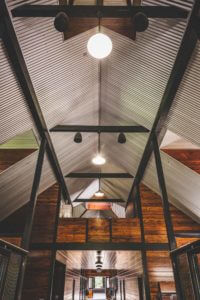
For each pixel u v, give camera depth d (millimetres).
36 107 4676
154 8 3262
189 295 3332
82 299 15477
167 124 5102
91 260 9867
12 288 3346
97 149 8109
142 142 6176
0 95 4051
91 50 2975
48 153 6352
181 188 6477
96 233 7512
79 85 5055
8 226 7285
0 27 3180
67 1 3631
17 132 5062
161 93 4469
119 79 4934
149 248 7188
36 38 3627
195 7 3025
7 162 5527
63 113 5461
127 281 11766
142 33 3789
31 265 6922
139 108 5266
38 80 4230
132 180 8578
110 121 6523
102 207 12055
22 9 3184
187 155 5695
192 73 3771
